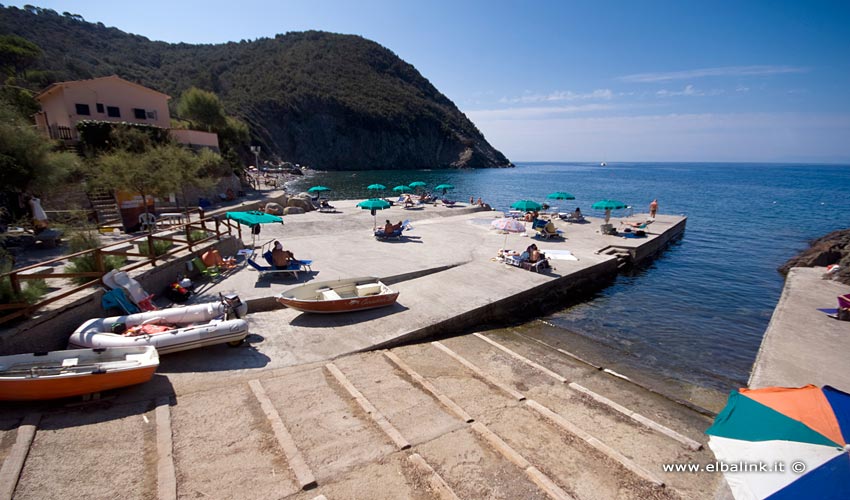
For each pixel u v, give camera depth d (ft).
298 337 33.17
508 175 413.59
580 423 24.52
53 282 32.78
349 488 17.75
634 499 18.38
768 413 15.61
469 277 49.42
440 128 542.57
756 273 64.90
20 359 22.77
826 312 40.81
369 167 479.82
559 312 46.60
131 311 31.81
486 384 28.32
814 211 142.51
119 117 114.21
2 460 17.84
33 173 48.85
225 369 27.58
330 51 603.26
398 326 35.78
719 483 19.76
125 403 22.93
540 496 18.02
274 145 400.47
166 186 61.98
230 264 48.75
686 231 101.30
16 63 179.22
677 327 42.93
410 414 23.79
